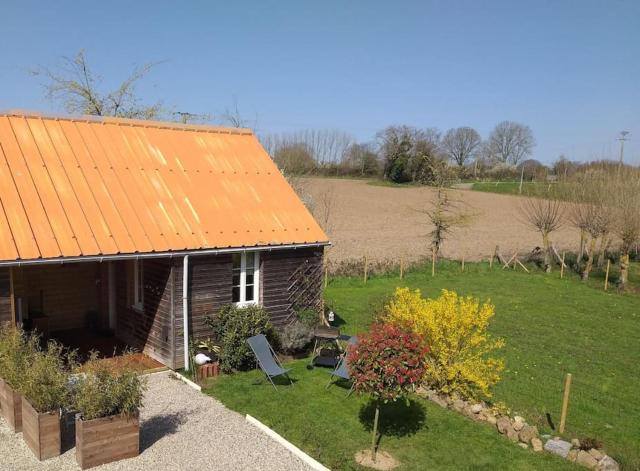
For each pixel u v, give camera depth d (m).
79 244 10.23
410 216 46.25
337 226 40.66
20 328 9.93
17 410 8.20
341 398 10.30
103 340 13.16
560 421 9.64
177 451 7.88
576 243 36.31
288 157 32.38
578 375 12.56
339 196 55.91
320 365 12.12
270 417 9.27
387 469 7.72
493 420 9.37
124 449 7.54
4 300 9.65
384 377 7.58
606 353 14.40
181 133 14.95
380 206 51.09
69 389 7.74
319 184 62.06
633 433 9.51
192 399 9.93
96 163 12.43
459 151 92.12
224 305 12.22
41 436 7.38
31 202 10.62
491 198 58.84
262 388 10.66
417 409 9.88
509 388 11.49
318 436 8.62
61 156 12.13
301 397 10.27
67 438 8.05
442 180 29.53
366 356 7.73
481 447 8.52
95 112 25.53
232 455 7.85
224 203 13.17
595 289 23.69
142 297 12.52
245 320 11.73
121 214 11.37
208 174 13.87
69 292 13.85
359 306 18.45
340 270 23.75
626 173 28.16
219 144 15.27
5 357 8.49
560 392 11.41
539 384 11.84
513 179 77.19
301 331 12.63
